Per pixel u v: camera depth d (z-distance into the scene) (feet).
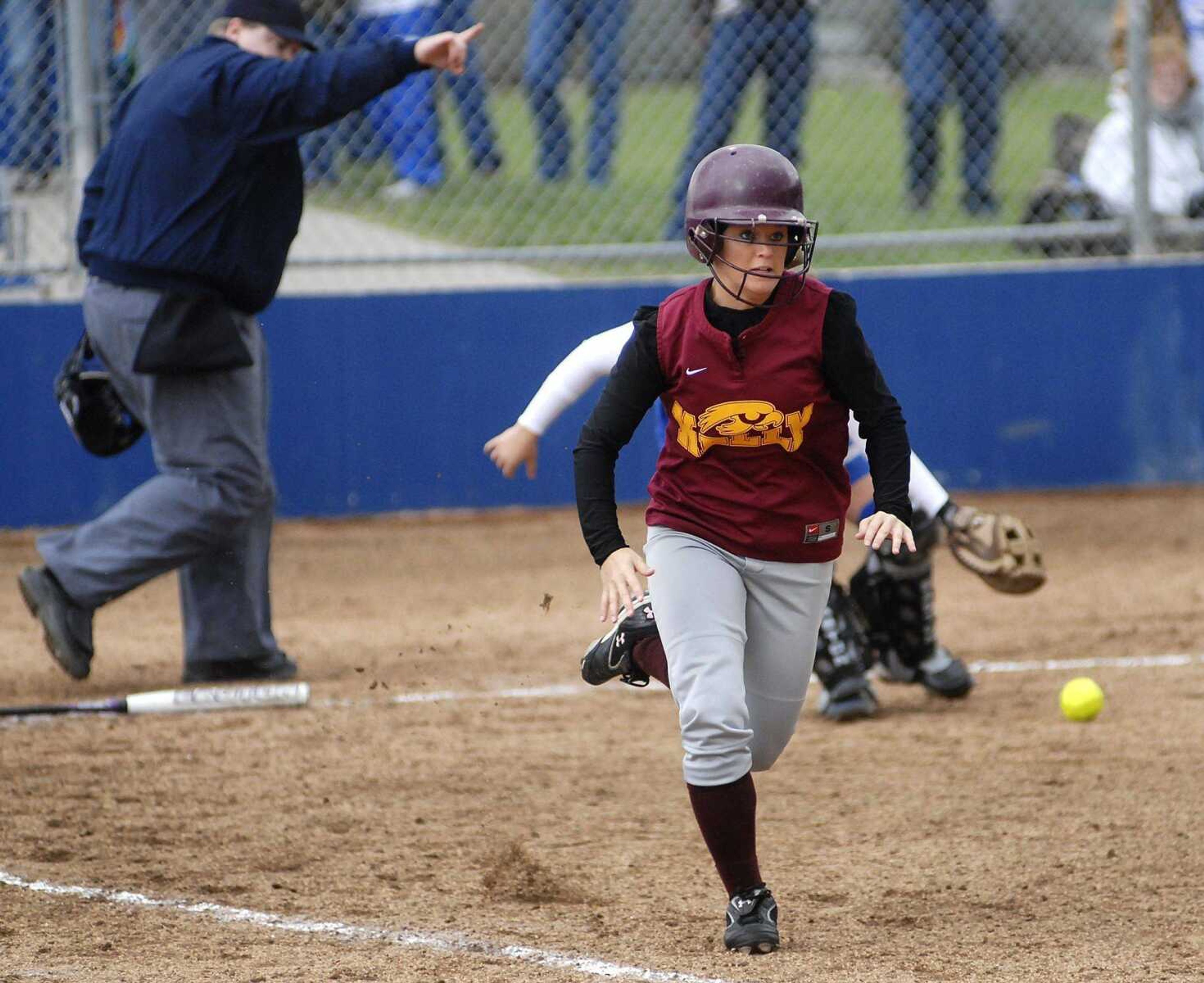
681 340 40.78
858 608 69.72
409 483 109.50
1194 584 94.07
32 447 103.55
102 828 52.85
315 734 65.26
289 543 104.06
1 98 102.99
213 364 67.26
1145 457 117.29
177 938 42.39
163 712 68.08
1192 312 116.26
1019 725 66.44
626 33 116.26
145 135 67.10
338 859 49.85
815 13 113.80
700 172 41.32
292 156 69.05
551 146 116.06
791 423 40.83
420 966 39.96
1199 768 59.52
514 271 116.67
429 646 82.02
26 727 65.77
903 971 39.55
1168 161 118.93
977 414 115.03
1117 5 123.03
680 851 50.65
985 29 120.06
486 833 52.65
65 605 68.59
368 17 109.19
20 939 42.14
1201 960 40.40
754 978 38.91
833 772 60.03
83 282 105.29
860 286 112.78
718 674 40.37
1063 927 43.19
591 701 71.41
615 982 38.70
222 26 69.77
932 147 120.26
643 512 111.14
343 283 114.21
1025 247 120.98
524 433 48.60
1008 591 59.77
